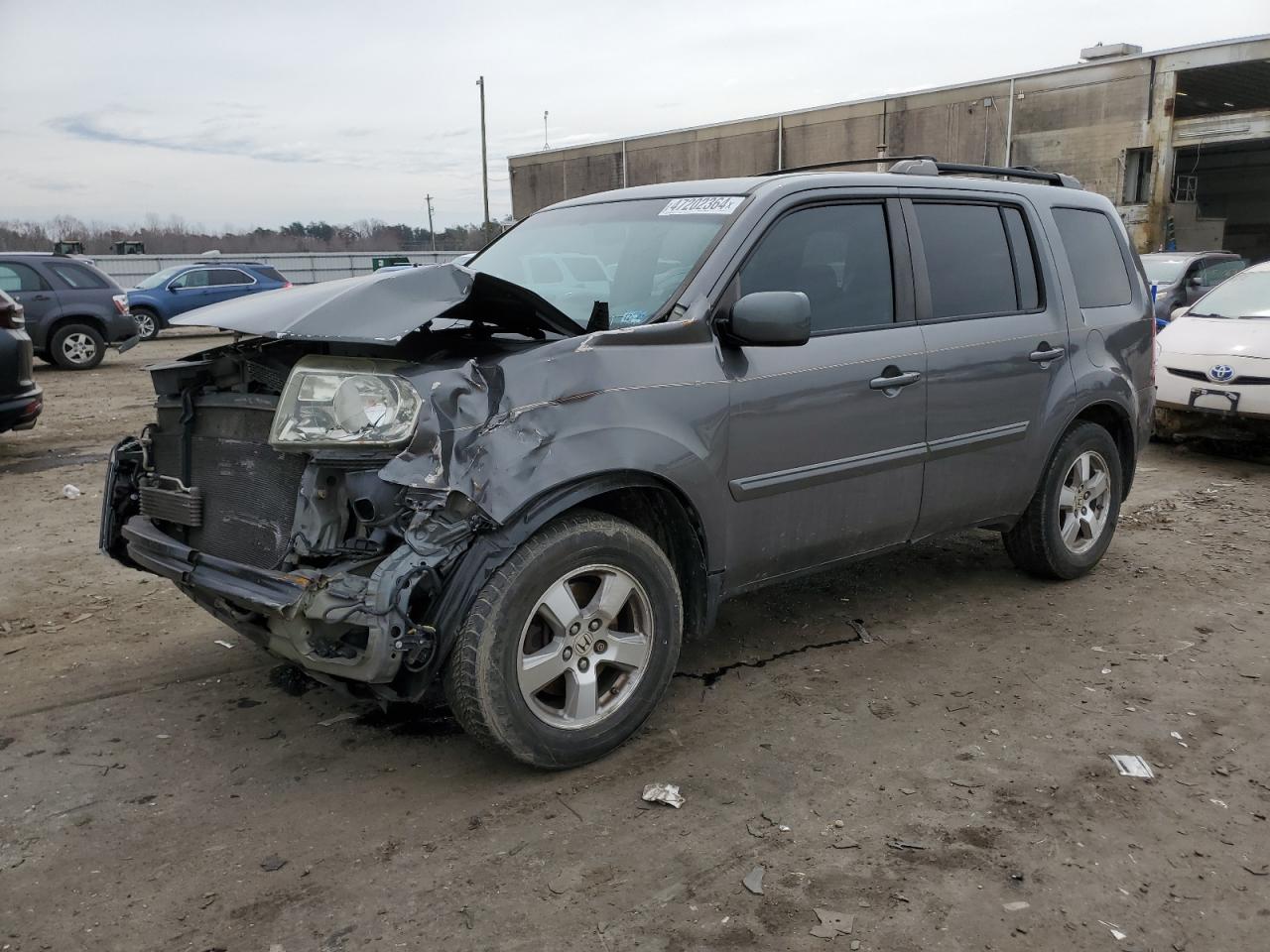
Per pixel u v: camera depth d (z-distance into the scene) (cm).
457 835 297
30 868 283
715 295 359
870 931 254
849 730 363
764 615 479
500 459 293
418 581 282
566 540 313
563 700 338
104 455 893
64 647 441
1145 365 545
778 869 280
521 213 5778
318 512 297
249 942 251
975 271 454
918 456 420
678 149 4978
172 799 318
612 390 323
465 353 317
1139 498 720
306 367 304
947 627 464
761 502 371
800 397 373
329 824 304
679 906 264
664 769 335
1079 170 3619
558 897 268
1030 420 471
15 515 670
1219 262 1550
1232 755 346
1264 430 815
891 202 422
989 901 266
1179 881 275
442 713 378
